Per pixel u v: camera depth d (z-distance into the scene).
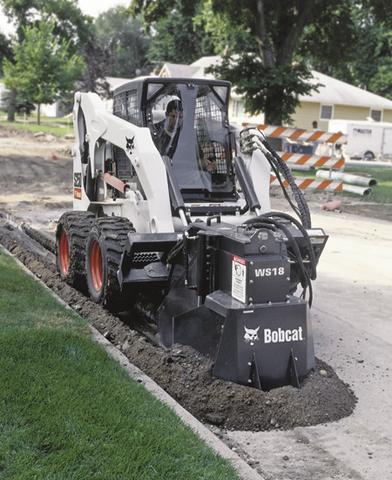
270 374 5.05
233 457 4.00
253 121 40.22
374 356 6.41
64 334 5.66
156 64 66.00
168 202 6.51
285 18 27.83
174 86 7.25
